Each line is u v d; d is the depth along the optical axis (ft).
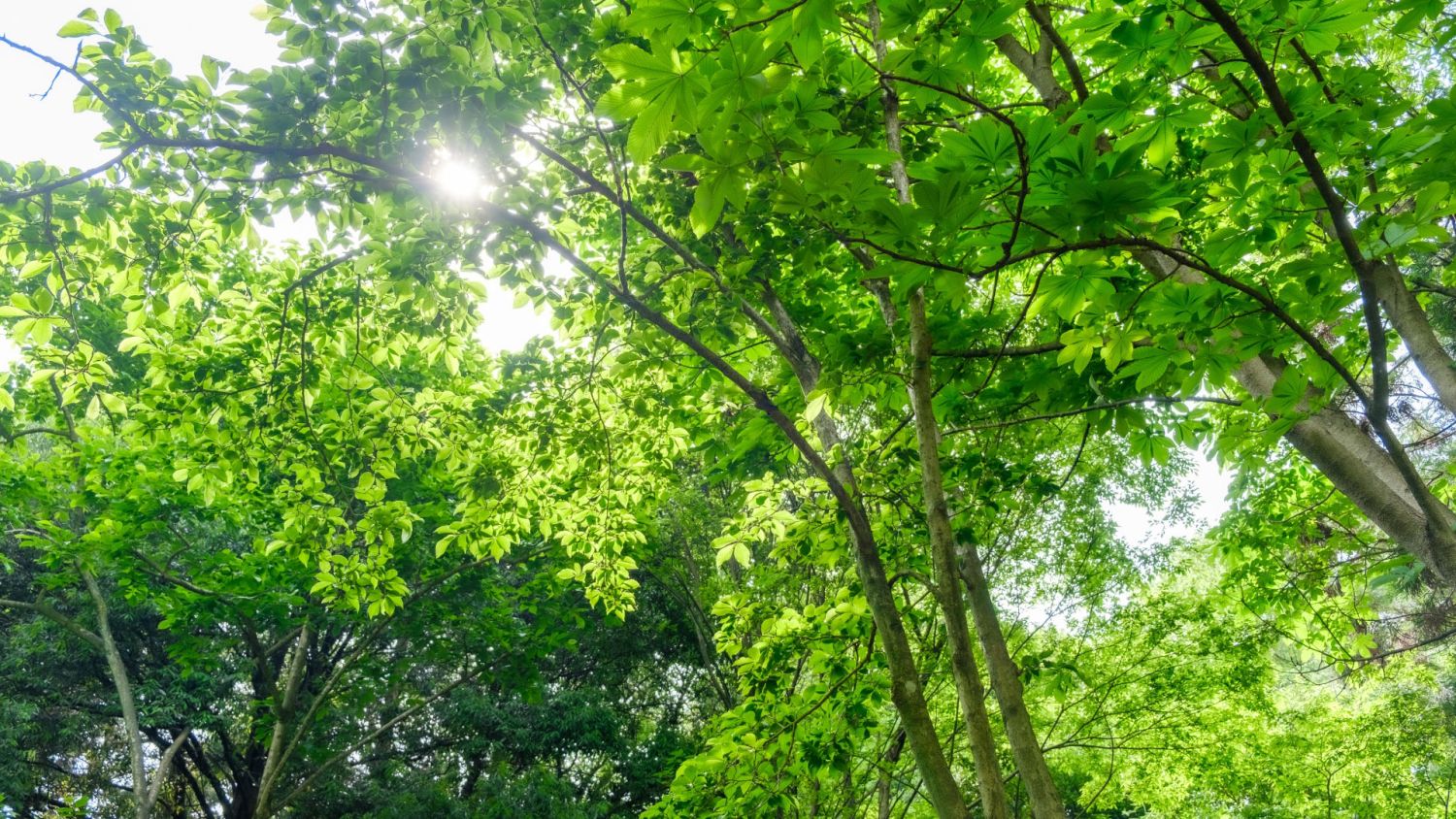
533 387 21.35
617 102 6.55
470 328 19.93
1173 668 29.32
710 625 48.83
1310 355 10.48
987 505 15.79
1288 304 10.69
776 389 21.77
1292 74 9.71
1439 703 36.50
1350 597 29.19
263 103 13.44
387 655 56.75
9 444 25.91
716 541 18.11
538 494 23.26
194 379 20.24
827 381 13.98
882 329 14.25
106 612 43.21
